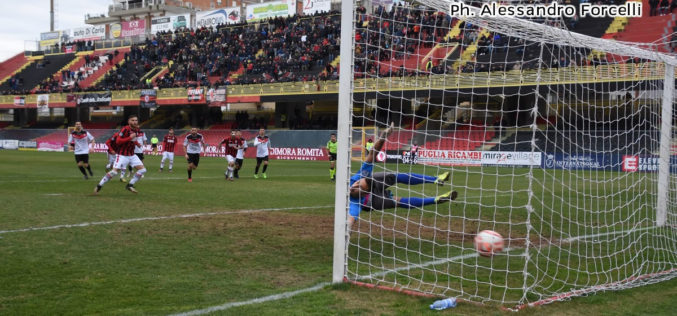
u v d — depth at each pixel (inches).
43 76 2186.3
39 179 664.4
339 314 174.4
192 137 688.4
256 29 1916.8
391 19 316.5
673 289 215.0
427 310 180.5
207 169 948.0
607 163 846.5
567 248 290.2
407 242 298.8
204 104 1706.4
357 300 190.5
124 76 1950.1
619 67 413.4
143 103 1706.4
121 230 314.8
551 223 371.6
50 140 1845.5
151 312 173.6
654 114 407.5
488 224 366.3
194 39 1964.8
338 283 207.5
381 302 188.9
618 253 282.0
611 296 202.2
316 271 231.3
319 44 1660.9
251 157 1521.9
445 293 201.5
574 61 415.2
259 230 326.0
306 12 1875.0
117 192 523.8
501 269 240.5
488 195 553.6
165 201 459.2
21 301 183.5
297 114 1620.3
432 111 1283.2
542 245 297.0
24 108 2011.6
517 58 874.1
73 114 2081.7
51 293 192.9
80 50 2278.5
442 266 243.3
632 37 1163.3
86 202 438.9
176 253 259.0
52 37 2513.5
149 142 1718.8
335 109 1658.5
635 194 569.6
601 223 379.9
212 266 235.9
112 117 2079.2
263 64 1683.1
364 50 306.5
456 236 320.8
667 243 316.5
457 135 1152.8
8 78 2258.9
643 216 416.2
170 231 315.3
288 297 192.7
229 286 205.6
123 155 502.3
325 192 564.7
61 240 282.7
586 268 246.5
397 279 220.7
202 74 1745.8
